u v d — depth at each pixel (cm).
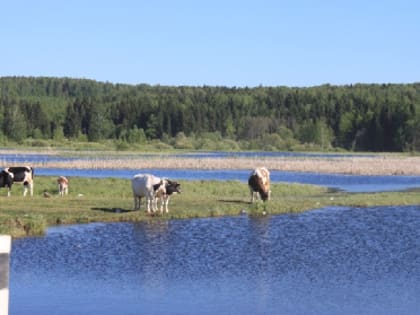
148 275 2247
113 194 4772
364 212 4162
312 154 17075
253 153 17575
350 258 2598
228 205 4153
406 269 2397
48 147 18338
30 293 1992
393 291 2059
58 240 2889
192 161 9850
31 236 2984
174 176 7812
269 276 2258
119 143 18250
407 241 3025
